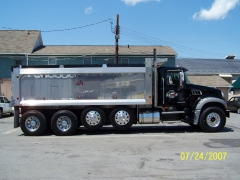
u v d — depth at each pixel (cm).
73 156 759
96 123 1129
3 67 2684
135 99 1142
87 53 2742
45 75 1140
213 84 3181
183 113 1175
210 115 1155
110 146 888
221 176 575
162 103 1162
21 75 1137
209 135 1083
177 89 1171
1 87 2672
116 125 1133
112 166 656
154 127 1362
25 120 1130
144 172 606
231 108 2328
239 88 3409
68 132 1120
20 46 2748
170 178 564
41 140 1020
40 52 2728
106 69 1136
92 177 577
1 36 2892
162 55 2812
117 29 2255
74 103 1127
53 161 709
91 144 927
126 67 1141
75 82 1138
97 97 1137
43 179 568
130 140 991
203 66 4262
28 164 683
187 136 1062
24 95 1140
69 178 572
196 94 1178
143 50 2895
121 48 2962
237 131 1192
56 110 1168
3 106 1994
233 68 4231
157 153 778
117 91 1140
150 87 1144
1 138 1073
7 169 642
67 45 3066
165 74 1170
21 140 1024
